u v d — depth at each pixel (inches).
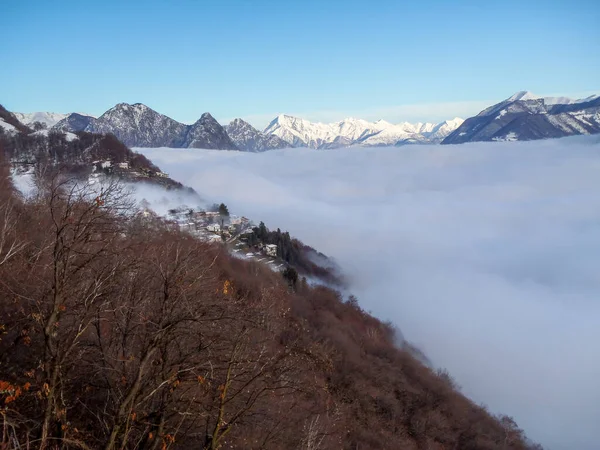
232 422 451.5
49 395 376.5
